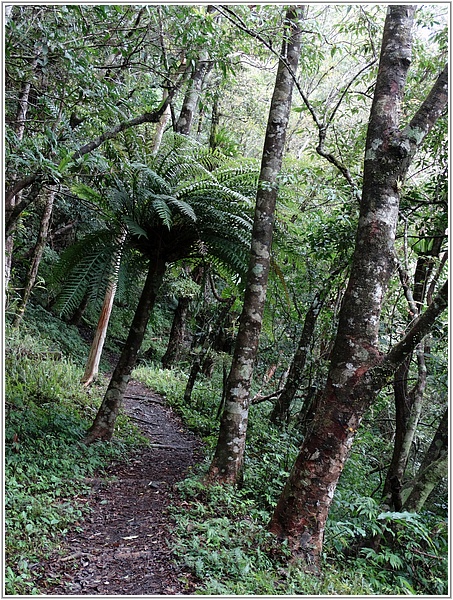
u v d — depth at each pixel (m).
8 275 8.84
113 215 5.82
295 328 9.30
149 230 6.14
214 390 10.62
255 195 6.09
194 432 8.46
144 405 9.61
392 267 3.76
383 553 4.32
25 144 4.34
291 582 3.33
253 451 6.48
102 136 5.14
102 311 9.41
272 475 5.63
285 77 5.61
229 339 11.82
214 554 3.43
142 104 6.14
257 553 3.58
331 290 8.01
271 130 5.56
